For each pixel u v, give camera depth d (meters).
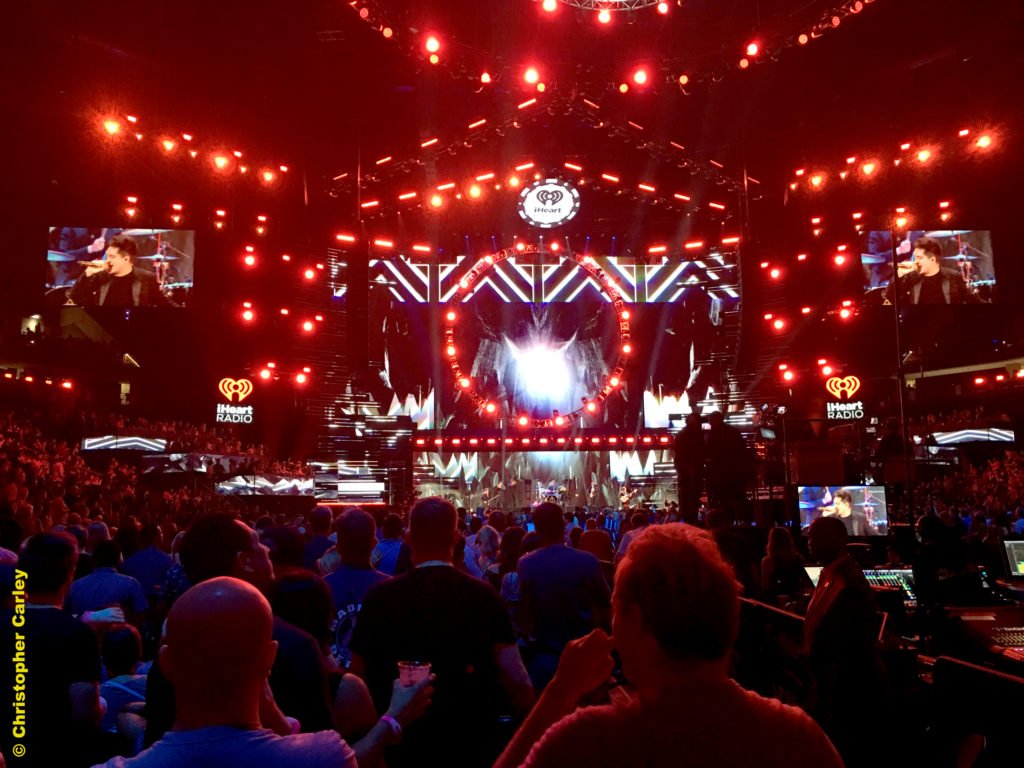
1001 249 32.47
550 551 5.71
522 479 37.06
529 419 34.16
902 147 31.86
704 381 37.06
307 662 3.09
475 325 37.84
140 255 31.08
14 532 6.35
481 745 3.66
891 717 4.62
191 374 32.69
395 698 2.93
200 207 32.03
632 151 35.25
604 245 38.00
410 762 3.55
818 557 5.16
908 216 32.81
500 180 34.12
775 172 34.84
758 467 12.66
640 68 23.66
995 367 34.06
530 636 5.58
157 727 2.94
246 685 1.96
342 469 34.31
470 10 26.47
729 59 23.06
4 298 29.45
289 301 33.44
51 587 3.78
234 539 3.41
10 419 23.03
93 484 19.38
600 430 37.72
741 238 34.28
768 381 34.25
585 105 28.00
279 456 32.94
